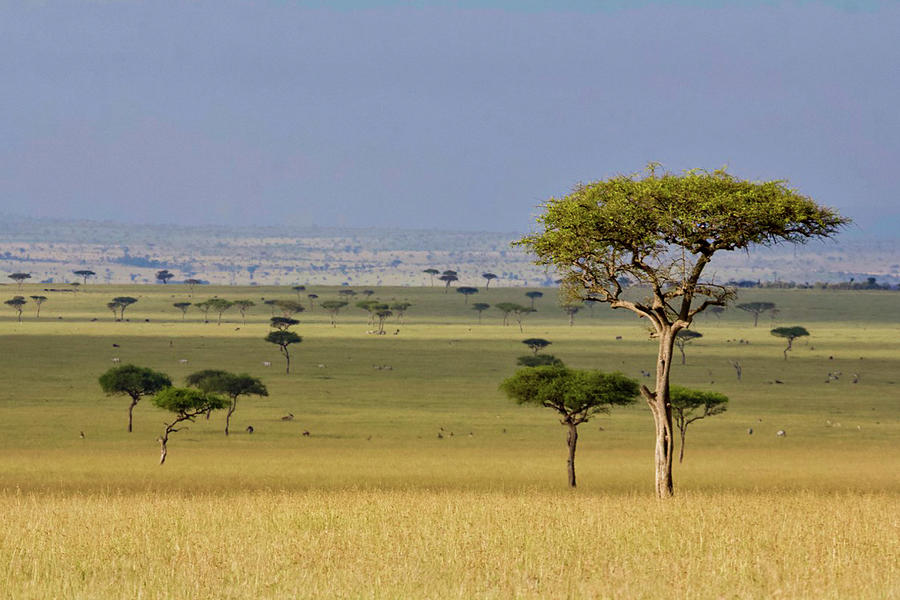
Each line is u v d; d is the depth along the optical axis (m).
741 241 111.44
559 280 122.75
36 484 194.25
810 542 69.19
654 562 61.75
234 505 97.56
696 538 71.75
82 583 56.12
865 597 51.75
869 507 94.75
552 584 54.50
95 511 91.69
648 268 114.31
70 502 106.19
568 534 73.38
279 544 67.88
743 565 58.94
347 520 83.25
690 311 115.88
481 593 52.47
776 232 110.69
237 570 58.03
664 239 112.75
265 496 116.94
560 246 115.88
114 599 51.78
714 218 108.50
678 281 112.75
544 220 117.44
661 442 116.38
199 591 52.69
